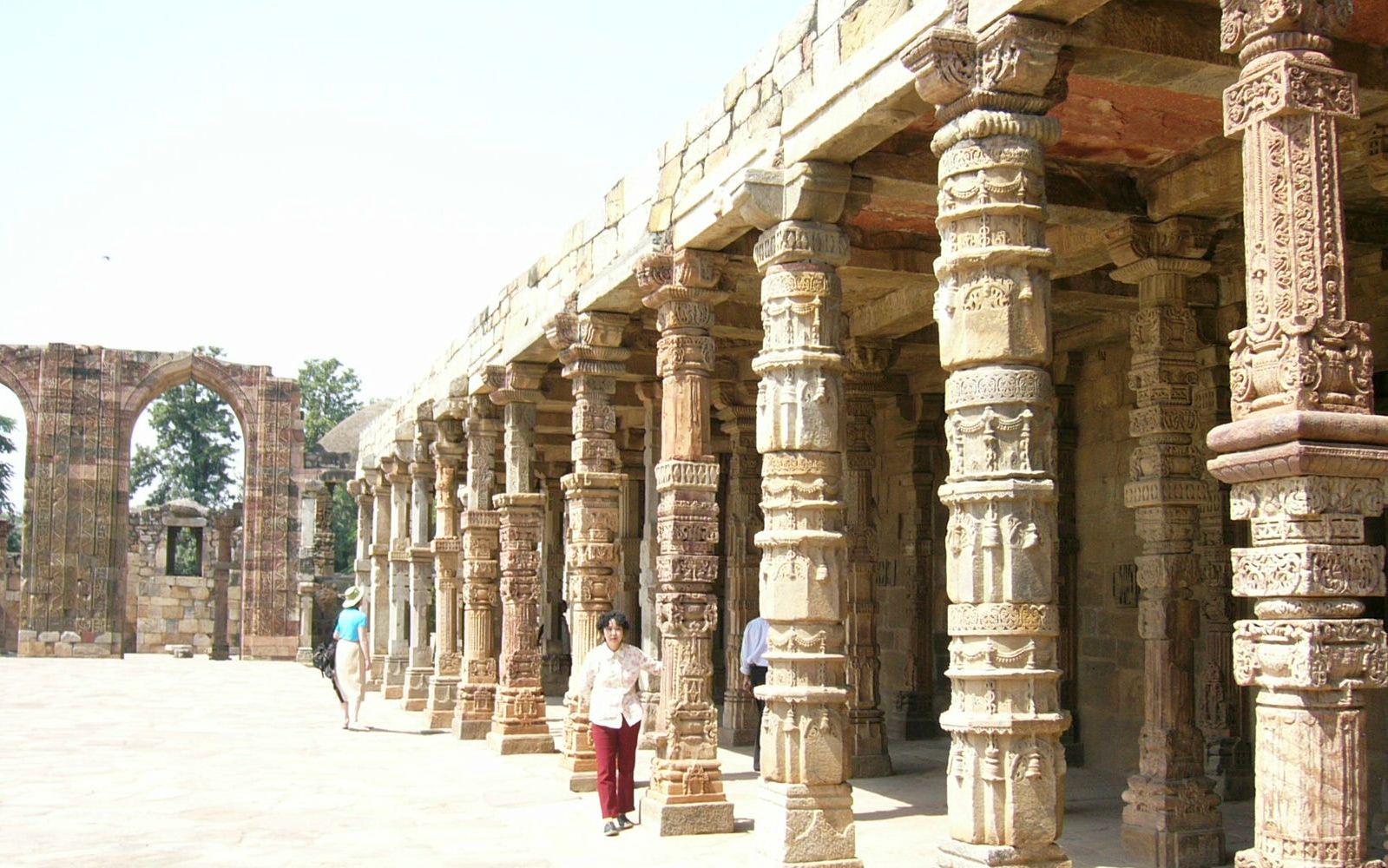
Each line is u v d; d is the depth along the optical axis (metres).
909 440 19.44
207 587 51.38
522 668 18.45
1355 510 5.79
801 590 9.96
